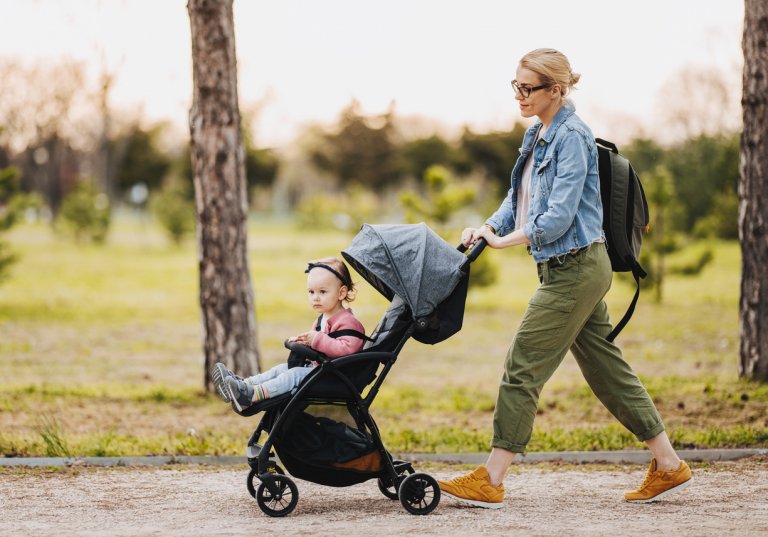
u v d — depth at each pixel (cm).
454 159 11769
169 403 1151
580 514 605
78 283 3106
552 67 598
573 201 587
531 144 634
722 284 3147
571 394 1198
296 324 2191
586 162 597
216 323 1177
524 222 636
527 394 607
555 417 1056
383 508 630
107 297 2741
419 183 12688
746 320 1191
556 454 830
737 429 905
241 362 1177
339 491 694
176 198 5228
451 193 2350
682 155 4884
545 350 607
